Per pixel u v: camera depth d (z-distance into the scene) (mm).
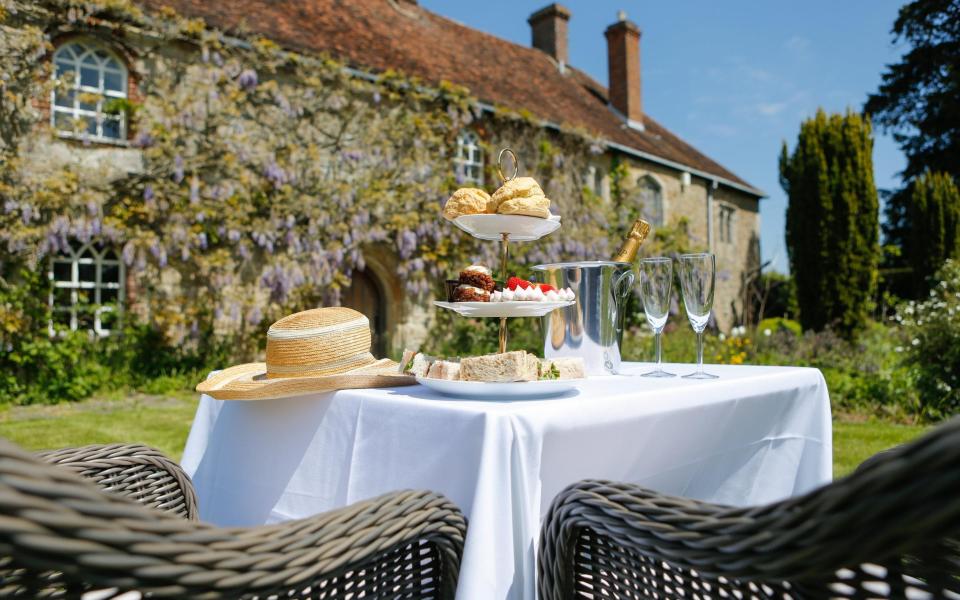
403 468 1426
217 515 1922
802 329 13695
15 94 7930
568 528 1074
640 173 15867
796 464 2121
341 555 892
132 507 684
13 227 7793
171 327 8914
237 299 9344
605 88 19641
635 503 938
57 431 5574
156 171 8789
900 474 564
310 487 1653
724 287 18891
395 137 10773
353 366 1791
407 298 11250
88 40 8625
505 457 1210
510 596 1182
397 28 13719
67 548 623
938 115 19797
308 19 11609
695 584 959
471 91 12617
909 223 21078
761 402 1944
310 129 10109
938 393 6434
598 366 2014
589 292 2014
